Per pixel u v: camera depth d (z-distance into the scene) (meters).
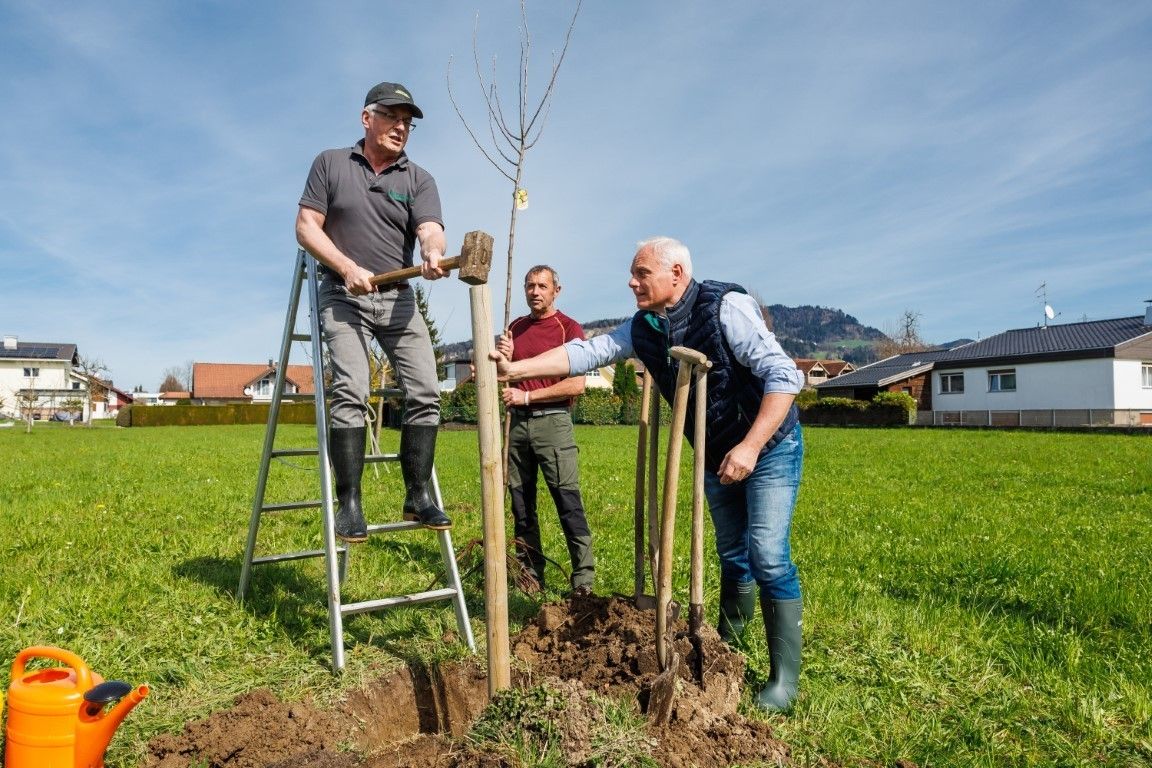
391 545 6.22
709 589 5.18
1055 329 40.03
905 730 3.25
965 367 39.06
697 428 3.18
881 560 6.30
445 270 3.09
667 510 3.03
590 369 3.83
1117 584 5.30
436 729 3.53
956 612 4.70
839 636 4.21
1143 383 33.50
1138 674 3.78
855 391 44.38
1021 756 3.08
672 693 2.90
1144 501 10.03
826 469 14.52
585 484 11.20
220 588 4.75
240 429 39.03
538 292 5.16
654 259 3.30
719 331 3.28
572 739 2.70
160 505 8.63
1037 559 6.18
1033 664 3.89
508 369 3.67
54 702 2.31
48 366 74.12
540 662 3.45
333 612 3.50
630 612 3.63
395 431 29.67
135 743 2.85
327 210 3.78
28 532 6.74
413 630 4.06
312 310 3.79
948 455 18.06
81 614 4.16
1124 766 3.02
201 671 3.46
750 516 3.46
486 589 2.95
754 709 3.35
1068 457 17.17
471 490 10.23
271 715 3.03
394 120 3.72
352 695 3.35
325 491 3.61
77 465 14.82
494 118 5.85
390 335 3.93
